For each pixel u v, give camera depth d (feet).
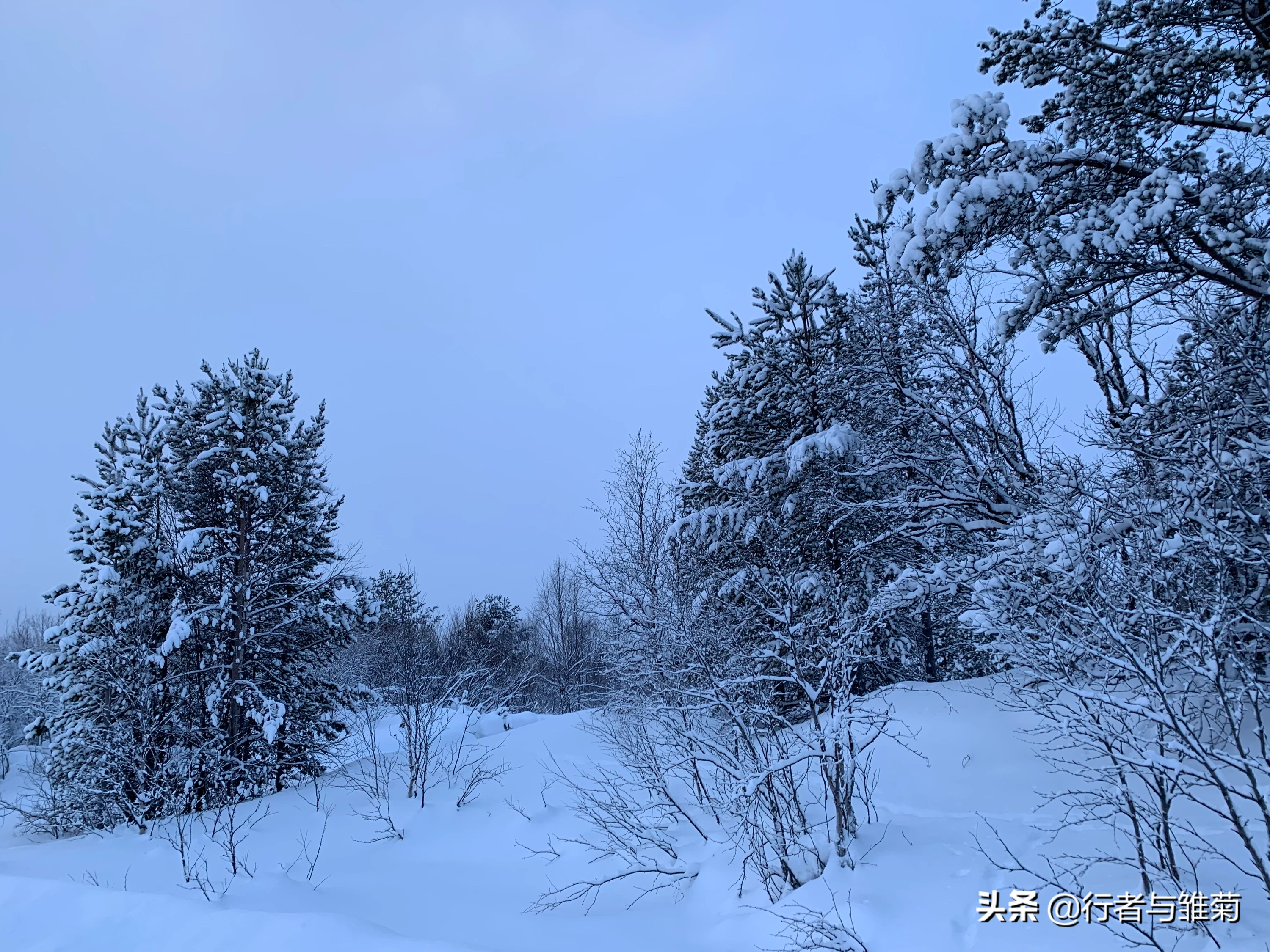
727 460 58.54
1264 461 22.99
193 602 55.52
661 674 32.45
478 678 56.75
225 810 42.88
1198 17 26.78
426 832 35.81
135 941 21.06
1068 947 15.84
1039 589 21.34
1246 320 26.73
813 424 51.60
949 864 20.71
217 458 58.08
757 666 29.60
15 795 69.36
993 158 27.50
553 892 24.41
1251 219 27.45
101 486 56.80
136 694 49.42
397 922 24.02
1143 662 16.78
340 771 46.75
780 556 39.88
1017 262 29.68
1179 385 31.09
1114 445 28.86
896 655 49.49
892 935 17.61
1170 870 16.84
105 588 51.78
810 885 21.18
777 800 23.56
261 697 51.55
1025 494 37.19
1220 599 16.31
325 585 59.67
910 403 44.73
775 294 53.16
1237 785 19.62
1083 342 45.24
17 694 96.22
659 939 21.18
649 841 27.04
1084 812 22.16
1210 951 14.80
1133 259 26.50
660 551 52.65
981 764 29.09
